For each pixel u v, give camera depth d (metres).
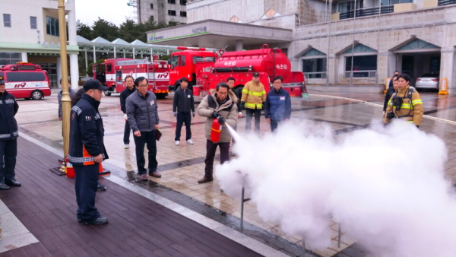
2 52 32.84
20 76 22.75
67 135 6.39
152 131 6.04
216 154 7.74
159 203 4.88
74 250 3.62
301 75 15.79
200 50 19.11
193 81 18.19
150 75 20.94
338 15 30.52
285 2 30.33
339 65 27.53
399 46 24.06
